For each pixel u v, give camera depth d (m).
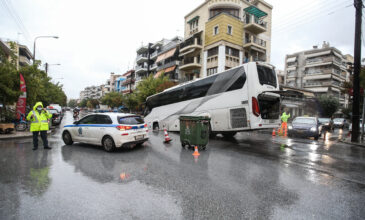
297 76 46.38
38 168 5.35
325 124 18.16
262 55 29.78
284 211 3.21
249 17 27.56
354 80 11.36
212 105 11.05
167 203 3.43
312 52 44.19
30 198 3.60
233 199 3.60
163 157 6.65
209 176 4.79
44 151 7.44
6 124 11.34
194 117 7.86
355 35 11.38
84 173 4.96
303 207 3.35
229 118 10.15
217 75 11.04
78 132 8.32
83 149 7.84
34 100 15.12
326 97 33.84
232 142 10.22
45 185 4.18
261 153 7.50
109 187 4.09
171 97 14.06
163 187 4.10
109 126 7.48
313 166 5.84
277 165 5.85
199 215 3.06
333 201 3.59
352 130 11.30
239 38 26.80
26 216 3.02
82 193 3.81
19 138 10.49
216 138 11.73
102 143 7.62
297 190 4.05
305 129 12.13
